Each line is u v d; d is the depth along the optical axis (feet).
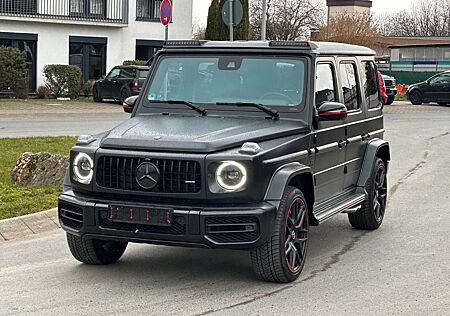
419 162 50.98
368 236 28.86
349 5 228.63
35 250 25.93
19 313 19.24
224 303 20.13
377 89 30.96
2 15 107.04
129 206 20.56
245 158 20.16
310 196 23.17
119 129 22.57
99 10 117.39
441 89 115.34
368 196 28.84
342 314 19.31
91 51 117.91
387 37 246.88
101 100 104.27
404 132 71.31
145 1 122.52
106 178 21.11
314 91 23.93
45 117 75.92
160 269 23.65
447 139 65.77
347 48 28.02
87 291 21.21
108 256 23.99
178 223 20.22
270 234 20.54
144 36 122.11
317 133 23.76
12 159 42.24
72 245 23.22
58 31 113.50
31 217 29.45
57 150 46.14
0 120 71.15
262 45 24.80
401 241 28.02
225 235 20.13
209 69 24.89
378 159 29.58
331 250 26.53
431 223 31.35
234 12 45.83
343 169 26.71
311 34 175.73
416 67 203.82
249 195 20.21
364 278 22.80
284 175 21.09
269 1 166.20
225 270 23.54
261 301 20.33
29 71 112.37
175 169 20.34
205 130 21.83
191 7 126.21
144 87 25.35
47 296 20.71
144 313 19.26
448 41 238.68
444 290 21.57
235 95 24.25
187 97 24.70
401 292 21.34
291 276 21.89
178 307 19.77
